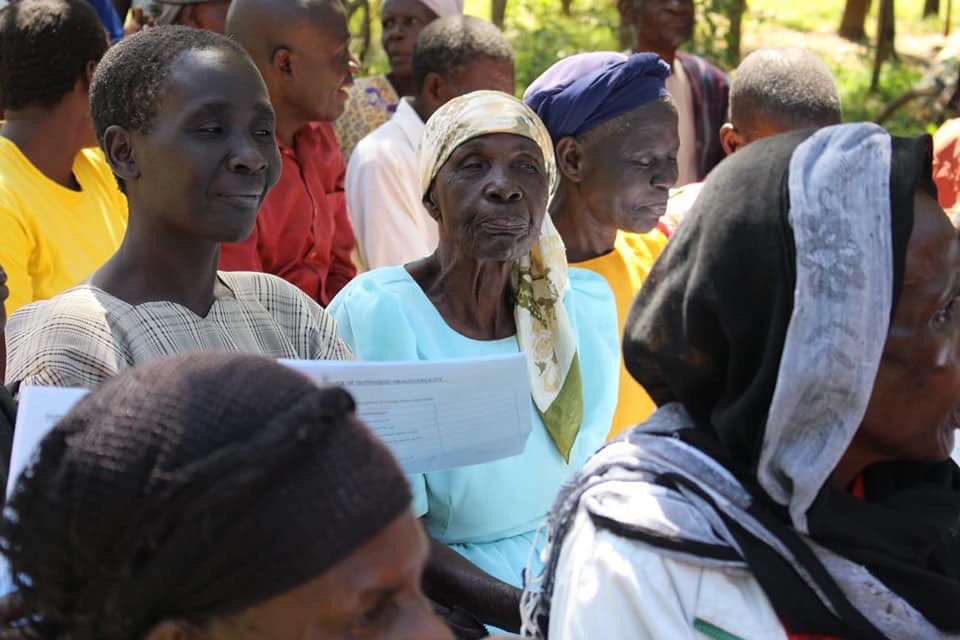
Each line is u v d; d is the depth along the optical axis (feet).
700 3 28.63
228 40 7.52
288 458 2.95
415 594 3.29
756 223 4.69
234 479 2.90
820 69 13.25
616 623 4.82
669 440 5.10
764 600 4.82
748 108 13.14
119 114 7.11
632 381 9.93
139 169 7.11
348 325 8.44
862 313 4.56
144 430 3.02
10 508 3.20
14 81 10.26
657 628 4.72
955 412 5.19
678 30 18.03
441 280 8.71
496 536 8.35
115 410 3.10
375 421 6.46
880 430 5.05
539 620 5.48
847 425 4.65
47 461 3.14
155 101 7.01
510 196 8.34
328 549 2.97
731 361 4.83
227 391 3.08
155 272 7.13
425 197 8.86
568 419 8.64
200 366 3.17
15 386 6.63
